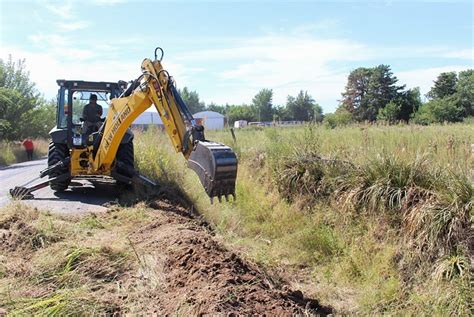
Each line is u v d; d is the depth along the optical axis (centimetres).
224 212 784
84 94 938
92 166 826
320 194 754
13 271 427
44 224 549
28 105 2848
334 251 613
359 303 482
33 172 1463
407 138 857
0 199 854
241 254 573
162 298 387
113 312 369
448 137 841
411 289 500
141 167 959
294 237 669
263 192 874
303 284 539
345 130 1110
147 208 707
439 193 551
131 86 712
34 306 358
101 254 466
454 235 500
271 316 354
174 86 597
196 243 493
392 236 581
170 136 590
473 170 629
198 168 516
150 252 483
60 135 867
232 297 368
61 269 437
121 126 727
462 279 458
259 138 1248
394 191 611
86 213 680
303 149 870
